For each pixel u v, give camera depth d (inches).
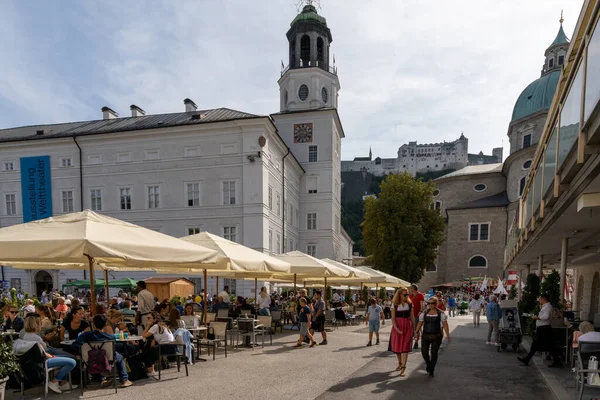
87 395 268.7
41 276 1433.3
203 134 1318.9
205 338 450.9
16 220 1437.0
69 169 1402.6
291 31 1905.8
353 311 889.5
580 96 219.9
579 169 253.0
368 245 1648.6
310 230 1792.6
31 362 259.9
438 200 2635.3
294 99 1860.2
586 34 210.5
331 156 1786.4
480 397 279.3
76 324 344.8
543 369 365.1
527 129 2220.7
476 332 738.2
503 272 2217.0
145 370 323.3
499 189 2454.5
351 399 268.7
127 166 1362.0
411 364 393.1
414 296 507.8
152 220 1332.4
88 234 286.4
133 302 759.7
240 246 519.8
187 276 1278.3
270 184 1368.1
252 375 332.8
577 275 1011.9
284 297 1136.8
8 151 1454.2
